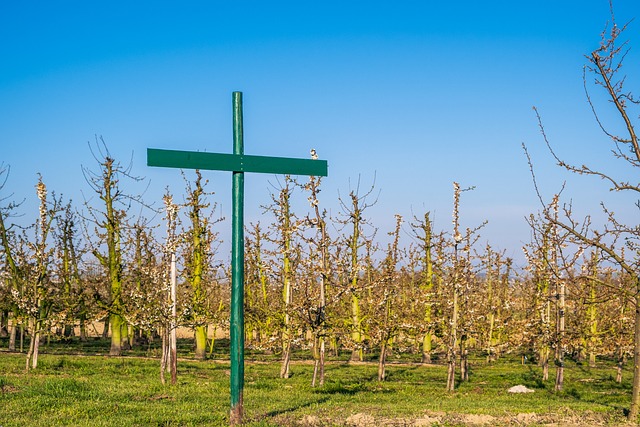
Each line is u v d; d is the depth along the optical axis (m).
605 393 26.58
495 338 39.97
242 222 12.59
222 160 12.28
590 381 32.25
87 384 20.12
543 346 29.09
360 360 40.97
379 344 30.36
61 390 17.89
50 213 31.45
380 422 14.62
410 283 37.75
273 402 18.14
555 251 27.45
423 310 33.25
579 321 29.41
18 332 46.16
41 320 27.59
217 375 27.88
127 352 39.59
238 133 12.52
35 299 27.08
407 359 43.47
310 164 13.00
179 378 25.05
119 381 22.86
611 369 39.22
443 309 29.14
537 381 30.98
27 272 27.91
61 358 32.25
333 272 26.20
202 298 33.38
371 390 24.42
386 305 29.98
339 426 13.90
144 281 30.53
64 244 44.56
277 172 12.73
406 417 15.40
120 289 37.03
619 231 16.19
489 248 41.16
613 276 29.97
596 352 30.12
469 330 28.05
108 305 36.50
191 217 37.12
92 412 14.97
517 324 30.66
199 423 13.85
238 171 12.48
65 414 14.66
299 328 26.70
